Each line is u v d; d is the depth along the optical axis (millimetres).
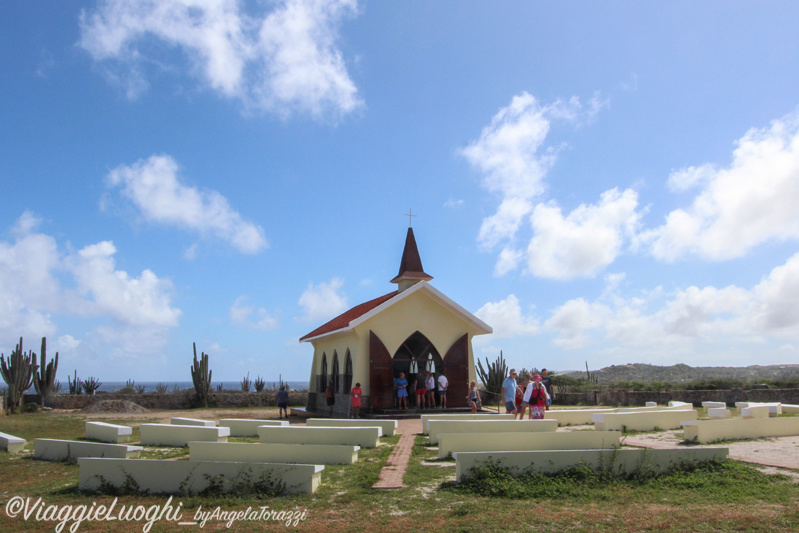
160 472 10328
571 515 8008
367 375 23547
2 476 12234
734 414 20047
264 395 34469
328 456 11961
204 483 10133
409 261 27531
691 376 82688
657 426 16562
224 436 15680
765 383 38875
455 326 25203
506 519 7848
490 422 14648
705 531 7211
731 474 10195
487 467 10094
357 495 9484
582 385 41562
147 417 26734
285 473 9914
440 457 12367
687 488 9562
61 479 11766
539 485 9648
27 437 18703
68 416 26906
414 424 20156
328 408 26625
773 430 14875
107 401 30250
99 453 13453
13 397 29031
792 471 10406
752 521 7469
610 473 10172
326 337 28172
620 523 7648
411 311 24531
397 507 8781
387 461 12328
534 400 16766
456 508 8539
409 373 25891
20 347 30531
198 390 33719
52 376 32031
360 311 28031
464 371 24750
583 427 17969
